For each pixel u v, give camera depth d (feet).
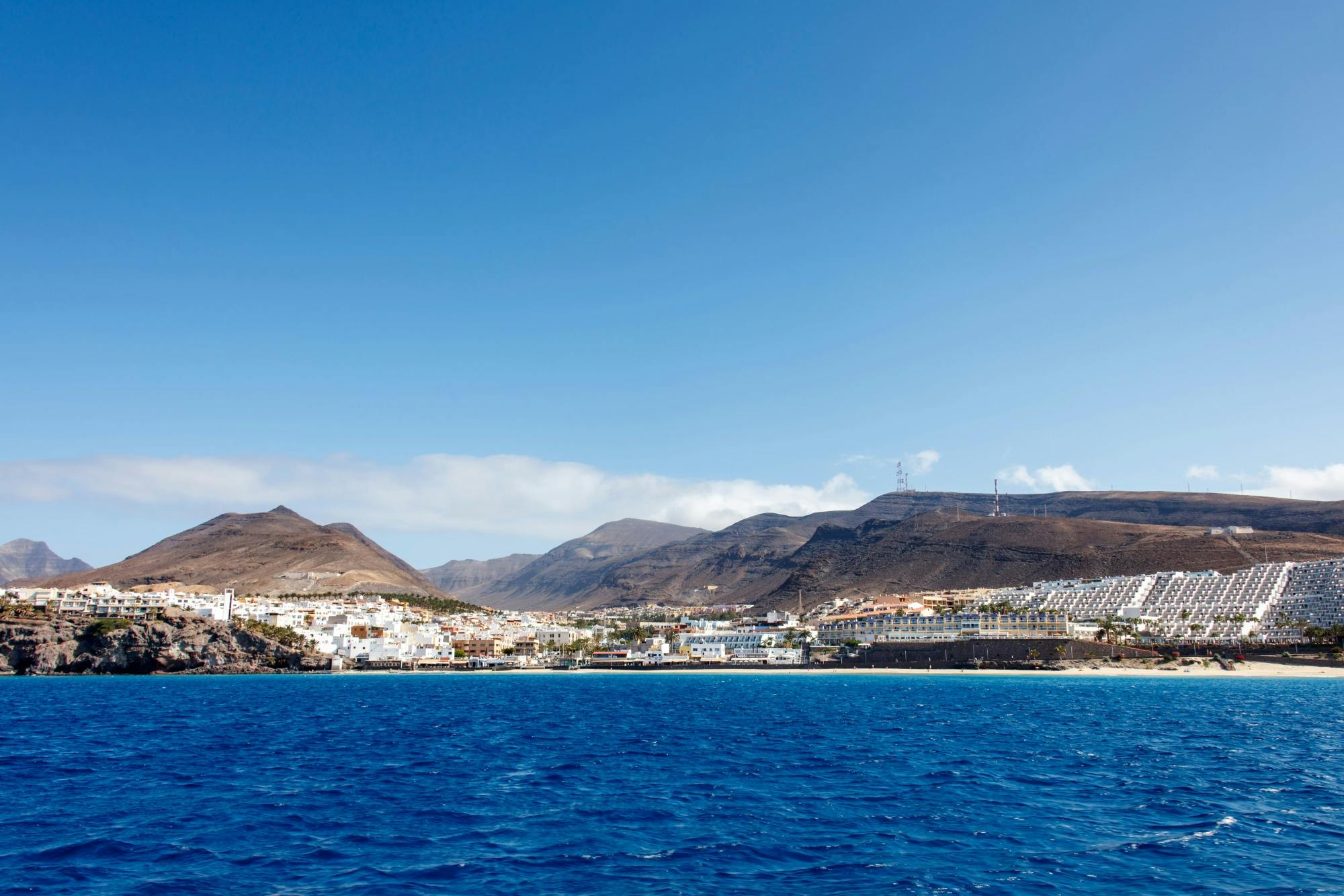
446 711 565.94
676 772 284.41
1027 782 260.42
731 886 156.97
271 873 166.61
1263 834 191.83
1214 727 425.69
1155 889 152.97
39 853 180.86
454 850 182.09
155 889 157.28
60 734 408.46
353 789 255.50
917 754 328.90
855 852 178.60
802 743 367.04
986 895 150.92
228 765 305.32
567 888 156.46
